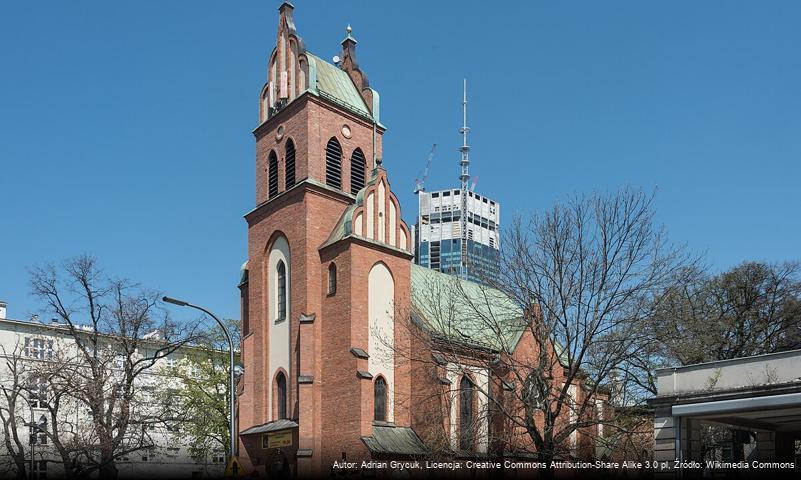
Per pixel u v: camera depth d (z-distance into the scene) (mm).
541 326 38656
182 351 78750
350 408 46719
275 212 53875
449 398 49844
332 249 50375
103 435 50500
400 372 50406
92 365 52469
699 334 52438
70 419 70938
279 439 49406
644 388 48562
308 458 46875
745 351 64438
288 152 54344
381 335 49938
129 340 55375
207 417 69688
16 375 54344
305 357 48562
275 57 57719
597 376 39562
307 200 51281
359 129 56375
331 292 49906
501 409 39906
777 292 66562
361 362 47250
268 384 52125
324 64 57219
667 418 34562
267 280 54062
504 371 48812
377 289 50656
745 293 66750
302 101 53500
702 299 63531
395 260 51969
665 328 39062
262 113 58094
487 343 49844
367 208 51188
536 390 42719
